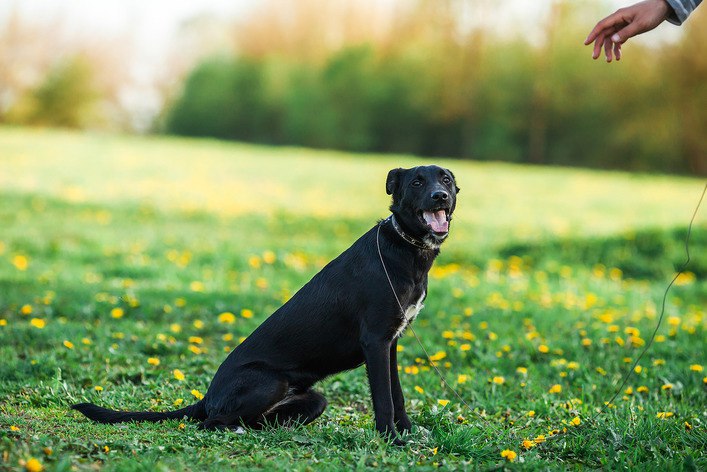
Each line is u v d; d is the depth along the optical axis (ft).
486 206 69.62
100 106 193.98
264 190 75.10
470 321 28.37
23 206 56.90
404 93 158.30
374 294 15.35
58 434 14.03
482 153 150.51
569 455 14.49
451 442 14.57
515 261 45.44
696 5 14.03
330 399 19.12
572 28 147.13
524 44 151.12
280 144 176.55
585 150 144.97
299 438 14.48
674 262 45.70
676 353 23.89
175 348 22.75
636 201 77.00
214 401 15.38
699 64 131.13
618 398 19.69
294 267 40.73
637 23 14.01
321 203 68.54
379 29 171.12
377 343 15.23
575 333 26.23
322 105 166.61
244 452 13.65
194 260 41.60
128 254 42.57
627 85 138.21
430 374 21.29
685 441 15.01
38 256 41.19
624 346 24.80
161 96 216.95
